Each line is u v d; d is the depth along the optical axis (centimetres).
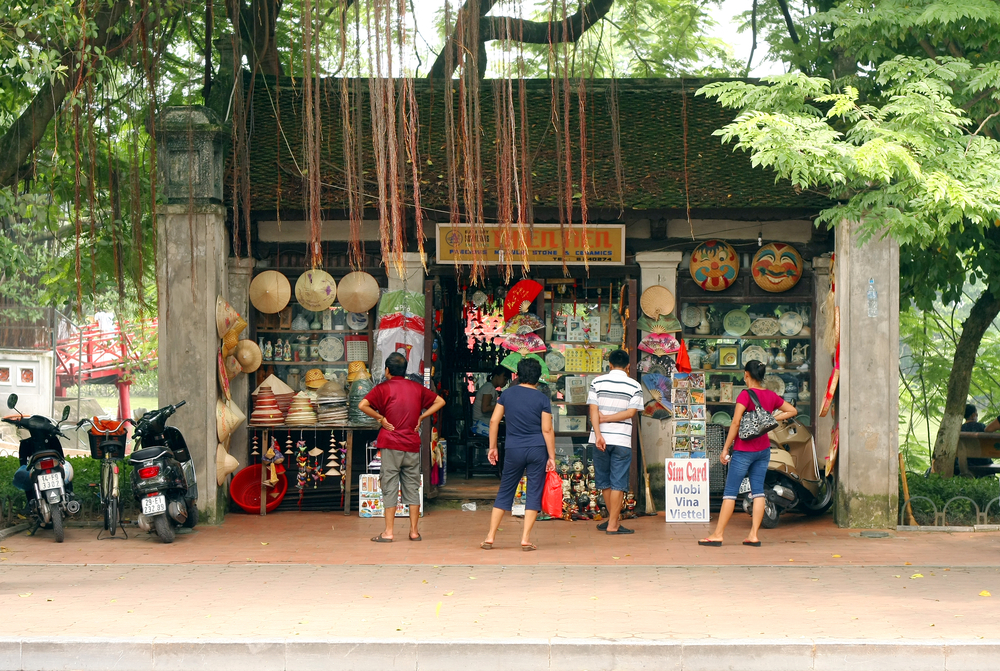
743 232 1133
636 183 1091
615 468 983
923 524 1017
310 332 1180
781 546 911
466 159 870
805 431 1100
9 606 664
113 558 858
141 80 1024
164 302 1032
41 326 2475
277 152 1099
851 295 1009
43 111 1073
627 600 680
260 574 786
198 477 1038
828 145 839
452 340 1302
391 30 816
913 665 545
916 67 899
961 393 1288
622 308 1130
